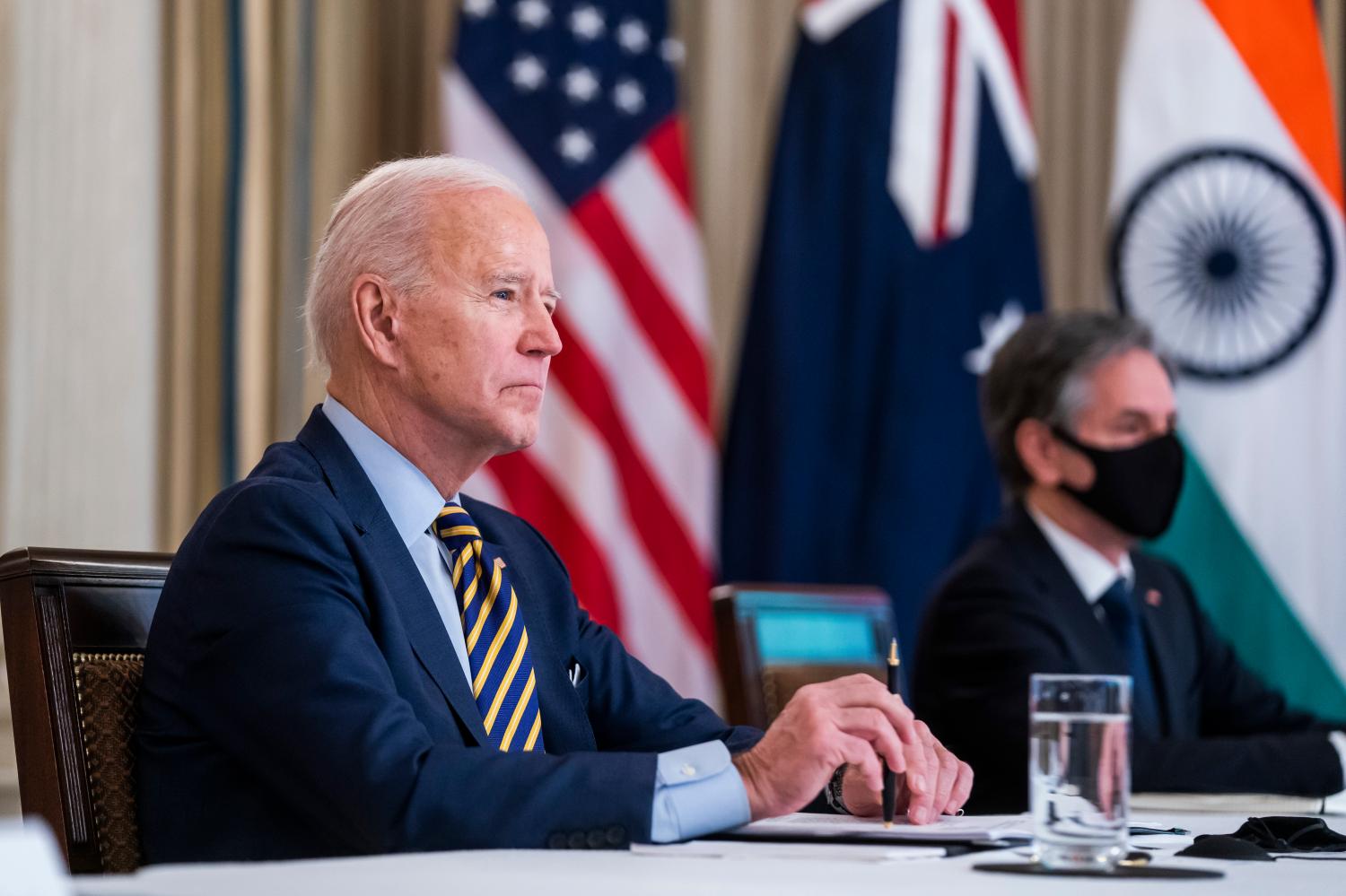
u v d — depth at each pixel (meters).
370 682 3.23
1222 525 9.94
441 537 3.93
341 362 3.94
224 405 9.53
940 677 5.98
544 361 3.99
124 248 9.02
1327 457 9.88
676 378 9.85
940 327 10.16
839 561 10.31
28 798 3.56
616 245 9.85
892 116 10.28
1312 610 9.84
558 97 9.90
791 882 2.31
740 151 10.98
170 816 3.40
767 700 5.76
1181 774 5.33
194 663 3.38
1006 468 6.36
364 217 3.94
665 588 9.83
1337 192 10.02
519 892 2.15
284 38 9.86
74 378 8.75
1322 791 5.34
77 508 8.72
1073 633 5.95
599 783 2.98
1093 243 10.94
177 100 9.42
